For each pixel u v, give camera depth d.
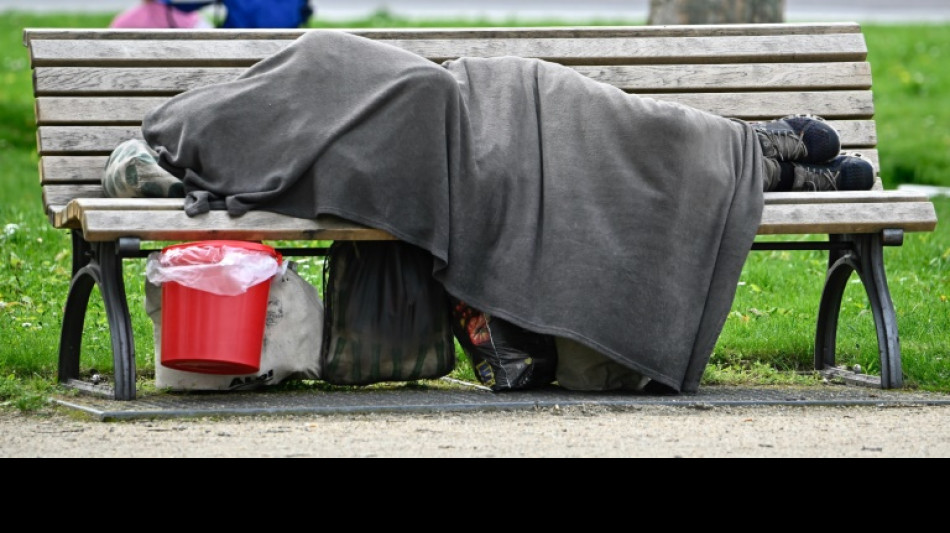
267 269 16.34
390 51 17.44
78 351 18.09
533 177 17.09
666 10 37.47
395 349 17.23
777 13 37.31
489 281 16.69
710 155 17.25
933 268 26.47
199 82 19.44
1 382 17.17
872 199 17.66
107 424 14.95
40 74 18.95
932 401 16.80
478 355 17.55
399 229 16.31
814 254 27.81
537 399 16.70
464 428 14.80
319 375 17.36
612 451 13.55
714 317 17.03
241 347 16.16
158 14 33.88
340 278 17.28
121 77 19.20
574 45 20.53
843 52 20.98
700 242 16.97
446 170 16.64
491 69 18.19
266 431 14.51
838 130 20.78
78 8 76.56
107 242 16.41
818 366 19.92
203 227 15.96
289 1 33.41
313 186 16.34
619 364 17.27
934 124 49.44
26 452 13.30
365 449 13.51
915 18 83.56
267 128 16.66
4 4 78.00
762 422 15.38
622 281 16.62
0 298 22.44
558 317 16.52
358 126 16.47
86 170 18.91
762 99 20.75
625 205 16.86
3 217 29.14
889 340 18.03
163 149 16.78
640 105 17.22
